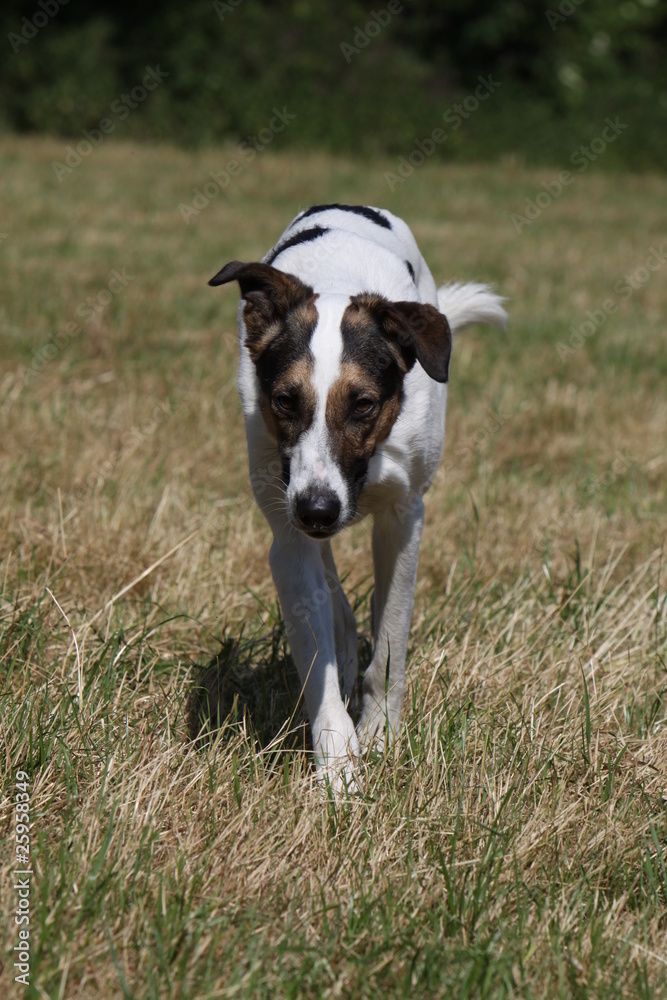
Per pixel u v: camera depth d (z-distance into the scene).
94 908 5.11
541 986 5.04
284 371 6.15
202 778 6.25
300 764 6.64
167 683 7.55
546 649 8.06
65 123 38.97
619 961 5.22
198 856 5.66
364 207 8.35
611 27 44.12
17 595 8.05
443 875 5.62
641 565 9.34
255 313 6.46
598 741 6.90
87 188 28.16
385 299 6.33
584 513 10.76
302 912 5.39
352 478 6.16
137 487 10.26
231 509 10.17
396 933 5.20
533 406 13.94
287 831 5.94
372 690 7.20
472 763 6.74
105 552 8.95
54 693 7.01
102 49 39.84
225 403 13.06
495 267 22.25
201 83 39.22
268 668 7.89
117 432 11.76
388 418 6.44
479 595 8.79
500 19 41.44
